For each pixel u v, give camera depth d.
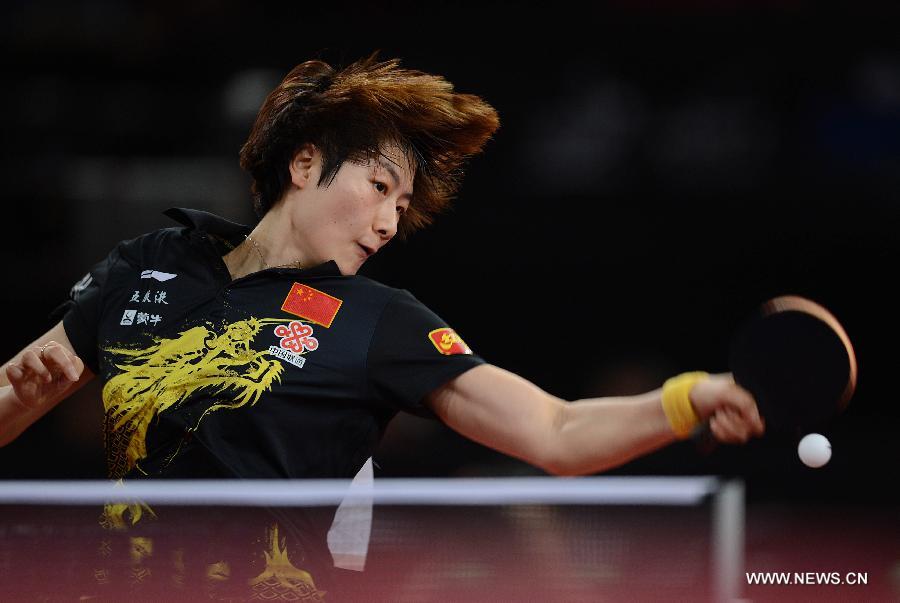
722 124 32.59
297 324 9.12
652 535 9.24
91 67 31.69
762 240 32.28
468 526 9.51
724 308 32.28
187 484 8.94
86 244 30.00
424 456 25.36
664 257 32.47
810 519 16.66
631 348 32.31
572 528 9.43
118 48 31.67
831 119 32.50
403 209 9.76
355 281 9.35
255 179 10.19
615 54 33.06
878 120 32.34
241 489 8.79
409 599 7.66
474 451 25.47
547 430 8.38
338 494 8.88
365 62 10.09
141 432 9.24
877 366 31.41
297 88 9.77
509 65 32.97
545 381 32.12
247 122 30.73
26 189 30.20
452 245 32.19
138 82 31.88
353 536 8.95
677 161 32.50
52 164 30.59
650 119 32.72
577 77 32.91
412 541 8.96
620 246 32.44
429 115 9.41
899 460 24.14
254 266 9.78
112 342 9.57
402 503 10.61
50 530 8.77
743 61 32.88
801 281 32.16
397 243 31.95
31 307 30.02
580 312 32.44
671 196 32.47
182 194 30.14
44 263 30.11
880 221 32.00
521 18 32.91
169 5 31.89
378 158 9.30
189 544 8.38
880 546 12.78
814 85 32.66
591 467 8.16
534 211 32.44
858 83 32.53
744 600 8.58
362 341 8.96
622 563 8.41
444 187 10.07
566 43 33.00
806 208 32.22
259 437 8.91
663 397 7.70
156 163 30.55
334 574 8.07
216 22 32.06
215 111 31.31
